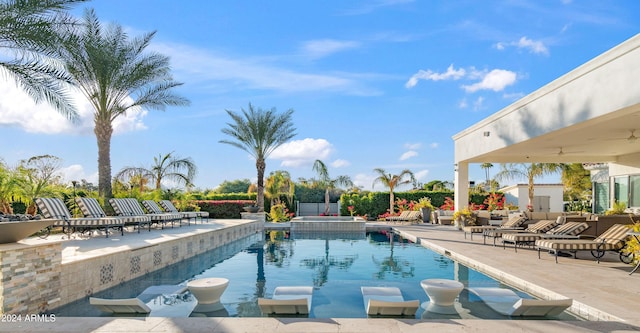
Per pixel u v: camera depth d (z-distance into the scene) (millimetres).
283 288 6820
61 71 9867
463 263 10031
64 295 6086
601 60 8039
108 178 15328
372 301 5238
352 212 28125
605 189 20984
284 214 26172
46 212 10109
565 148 15297
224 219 22078
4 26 8719
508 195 31344
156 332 4285
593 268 8164
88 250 7789
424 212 23359
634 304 5406
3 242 5523
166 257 9742
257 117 23641
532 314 5430
